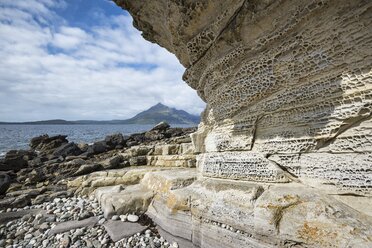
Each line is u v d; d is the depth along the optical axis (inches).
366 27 143.2
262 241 163.2
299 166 174.7
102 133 2573.8
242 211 177.6
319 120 164.4
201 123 299.6
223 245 184.5
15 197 348.5
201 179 240.5
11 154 580.7
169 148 479.2
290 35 175.6
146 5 253.9
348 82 150.0
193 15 213.5
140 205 275.0
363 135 146.5
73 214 292.2
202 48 233.9
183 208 219.6
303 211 151.5
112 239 227.6
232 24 199.9
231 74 216.2
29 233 251.9
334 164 157.6
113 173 396.8
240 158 207.6
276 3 173.2
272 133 191.3
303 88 171.6
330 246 134.9
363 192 144.8
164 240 227.1
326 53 158.6
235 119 217.5
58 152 627.2
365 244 125.7
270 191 175.6
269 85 189.6
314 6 159.6
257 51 195.3
